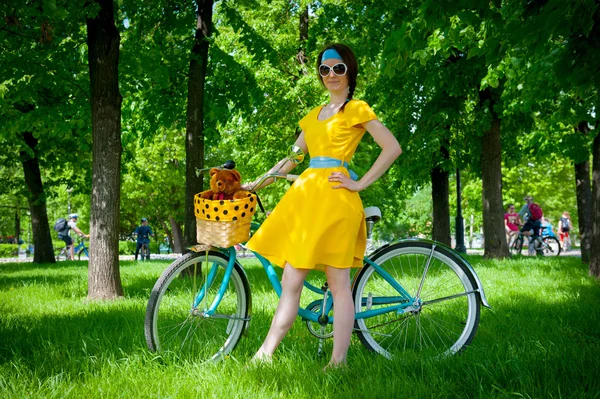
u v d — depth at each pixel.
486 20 4.28
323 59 3.33
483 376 2.88
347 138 3.23
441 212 16.67
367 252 3.59
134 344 3.68
